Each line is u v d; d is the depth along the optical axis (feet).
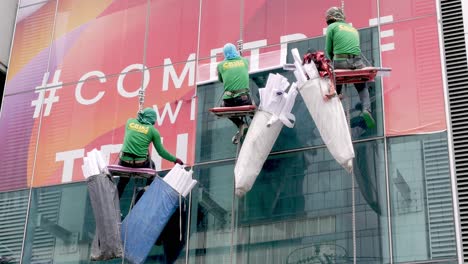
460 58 54.75
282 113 53.72
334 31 53.36
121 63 63.77
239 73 54.80
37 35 67.31
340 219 52.80
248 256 54.13
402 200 51.75
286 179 55.26
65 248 59.11
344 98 55.21
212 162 57.77
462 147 52.21
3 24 70.18
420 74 54.65
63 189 61.21
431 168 51.98
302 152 55.57
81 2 67.26
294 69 54.85
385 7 57.47
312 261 52.39
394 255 50.57
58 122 63.57
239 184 53.06
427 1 56.65
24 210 61.41
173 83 61.57
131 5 65.57
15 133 64.28
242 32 61.11
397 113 54.08
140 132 55.77
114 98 62.85
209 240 55.52
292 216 54.08
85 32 66.03
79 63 65.05
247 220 55.11
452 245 49.57
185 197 56.95
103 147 61.46
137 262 54.65
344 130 51.06
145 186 58.85
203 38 62.18
